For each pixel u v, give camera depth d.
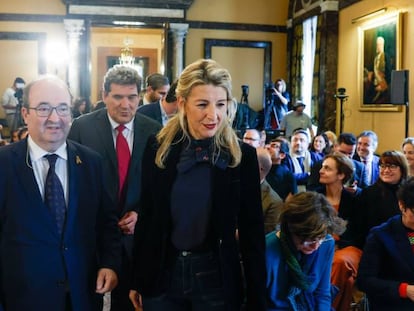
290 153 6.07
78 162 2.08
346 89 9.16
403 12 7.34
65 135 2.02
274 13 11.92
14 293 1.95
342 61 9.33
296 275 2.31
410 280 2.59
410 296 2.49
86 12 11.26
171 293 1.93
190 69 1.88
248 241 1.96
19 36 11.31
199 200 1.91
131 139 2.91
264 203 3.40
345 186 4.03
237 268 1.95
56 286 1.97
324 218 2.25
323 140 6.71
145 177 2.00
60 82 2.02
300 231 2.25
